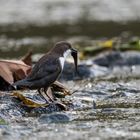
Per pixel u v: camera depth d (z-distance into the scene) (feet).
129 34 86.48
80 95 44.96
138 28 91.20
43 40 81.66
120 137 32.89
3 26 92.32
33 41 80.69
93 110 40.24
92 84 50.49
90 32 88.79
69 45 42.91
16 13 104.12
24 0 115.96
